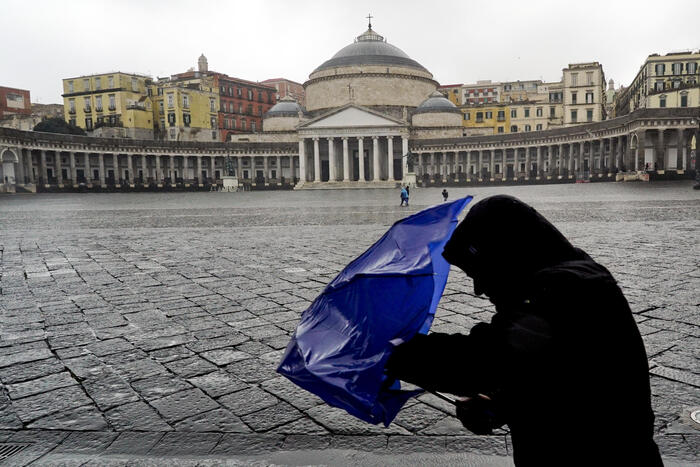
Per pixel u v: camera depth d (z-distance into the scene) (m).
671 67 76.81
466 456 2.84
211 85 93.44
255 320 5.65
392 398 1.43
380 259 1.60
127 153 76.38
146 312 6.05
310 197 44.41
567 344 1.15
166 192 72.19
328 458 2.86
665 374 3.90
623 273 7.66
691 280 7.13
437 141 81.38
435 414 3.35
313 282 7.64
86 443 3.08
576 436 1.16
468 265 1.37
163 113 87.31
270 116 90.62
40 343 4.97
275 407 3.52
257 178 86.19
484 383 1.21
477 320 5.48
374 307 1.50
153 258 10.15
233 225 17.30
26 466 2.83
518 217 1.32
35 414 3.48
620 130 61.12
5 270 9.02
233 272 8.52
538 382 1.16
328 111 85.06
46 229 16.83
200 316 5.84
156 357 4.54
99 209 29.12
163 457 2.91
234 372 4.16
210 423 3.30
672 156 59.16
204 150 82.06
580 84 84.75
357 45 91.50
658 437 3.00
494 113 93.56
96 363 4.41
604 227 13.84
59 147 67.94
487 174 79.81
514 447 1.30
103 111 85.44
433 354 1.25
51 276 8.41
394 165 84.06
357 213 22.34
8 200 43.69
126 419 3.38
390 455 2.88
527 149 75.69
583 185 51.91
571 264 1.26
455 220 1.64
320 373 1.40
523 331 1.16
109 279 8.09
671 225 14.01
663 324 5.13
